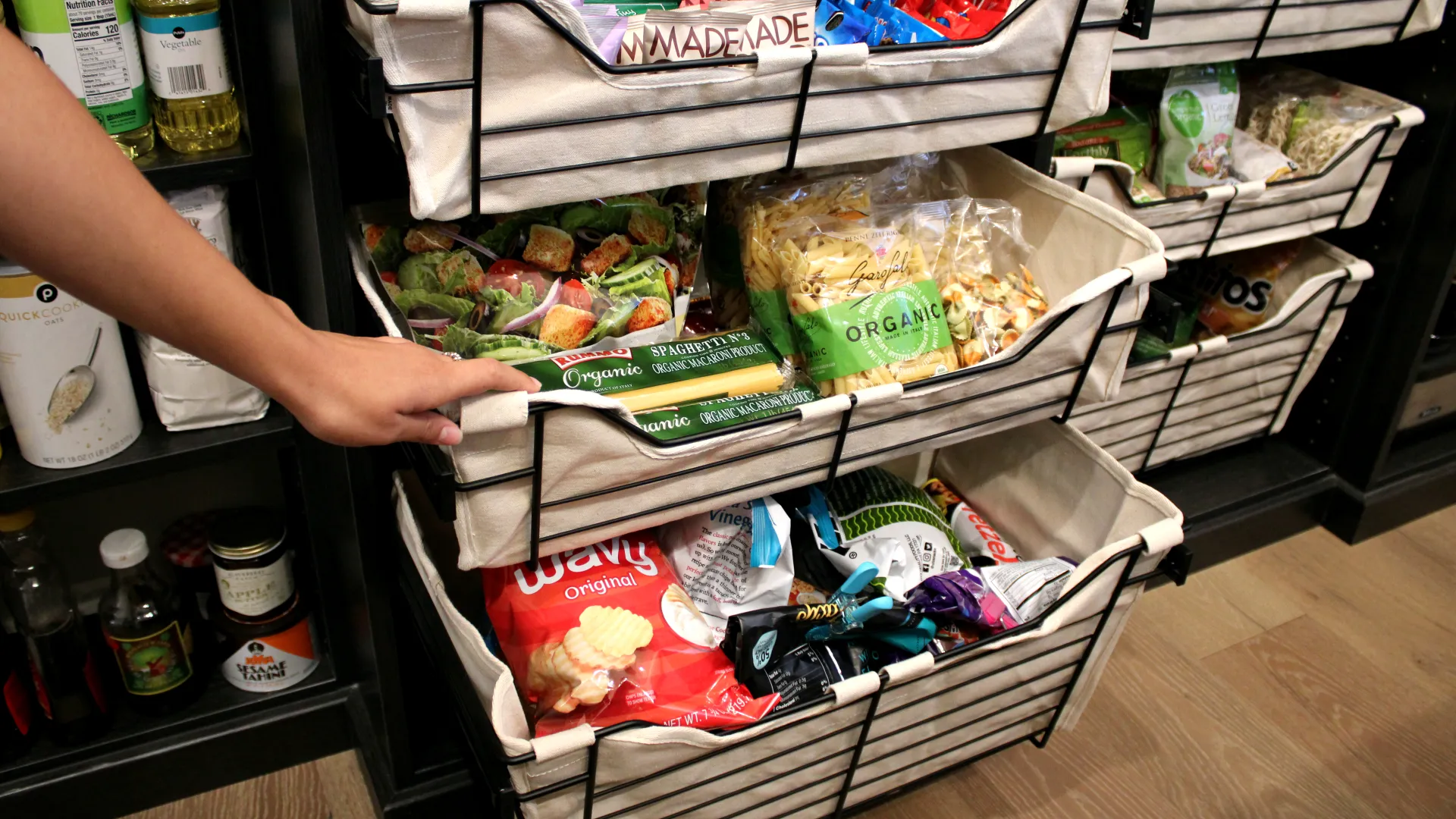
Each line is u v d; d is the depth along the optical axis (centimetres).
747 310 103
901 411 88
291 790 119
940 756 108
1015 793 123
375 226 87
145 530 126
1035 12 80
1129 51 108
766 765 91
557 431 72
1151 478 162
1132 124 128
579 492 78
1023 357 90
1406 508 171
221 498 129
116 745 112
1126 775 127
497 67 63
